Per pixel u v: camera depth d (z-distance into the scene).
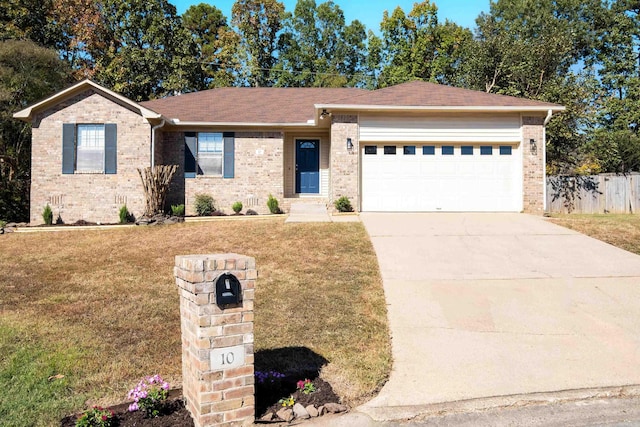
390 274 8.70
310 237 11.48
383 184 15.47
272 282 8.25
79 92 15.59
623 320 6.51
